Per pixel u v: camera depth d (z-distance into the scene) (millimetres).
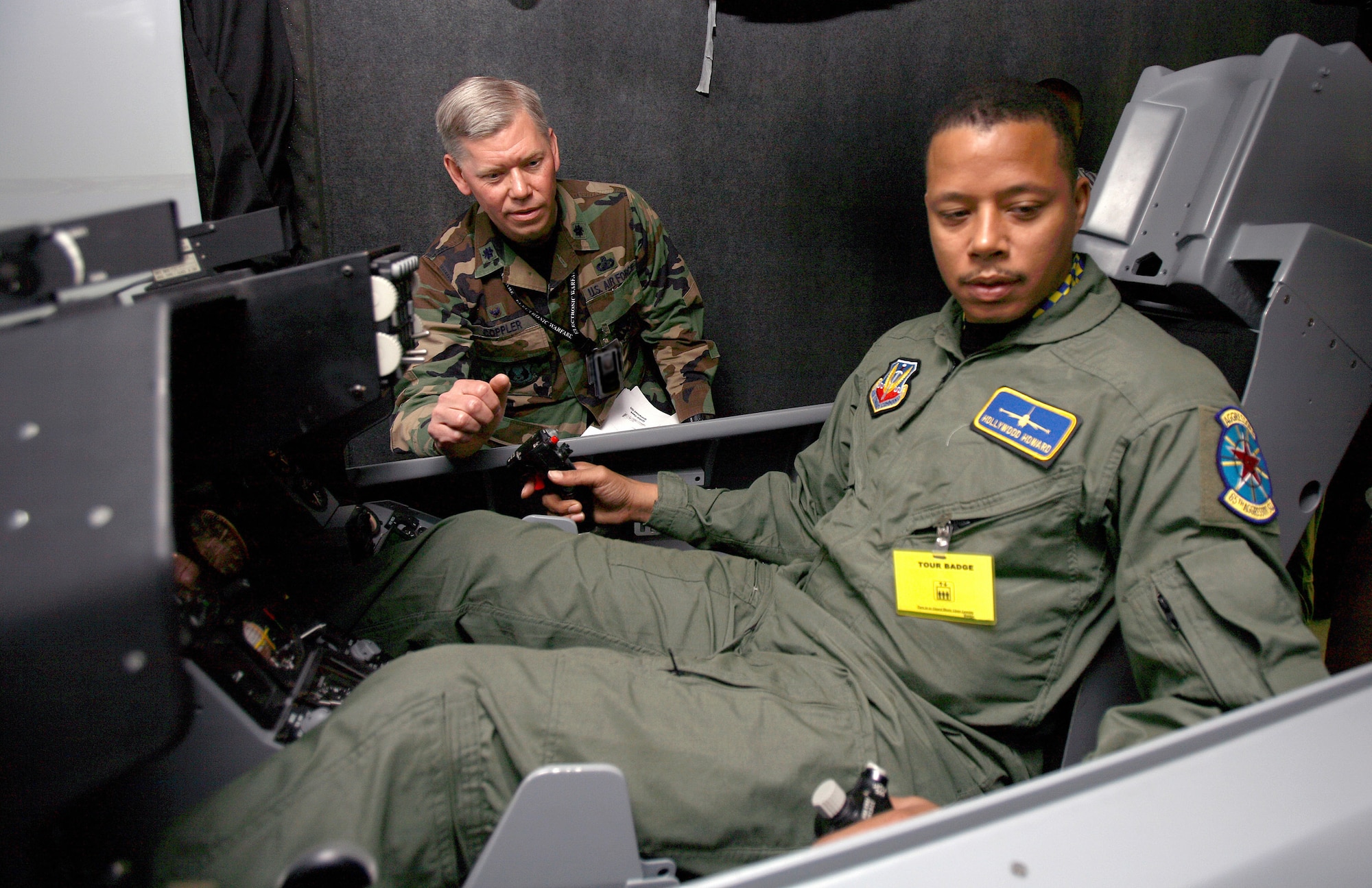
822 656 915
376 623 1037
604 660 784
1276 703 562
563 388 1904
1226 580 708
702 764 714
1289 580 760
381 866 601
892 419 1004
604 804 602
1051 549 833
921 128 2590
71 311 509
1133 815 476
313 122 1990
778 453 1685
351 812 591
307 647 909
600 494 1276
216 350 712
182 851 562
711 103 2377
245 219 872
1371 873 478
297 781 602
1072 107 2199
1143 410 793
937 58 2543
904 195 2635
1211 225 1075
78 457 435
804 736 766
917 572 874
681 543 1555
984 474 867
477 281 1770
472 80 1564
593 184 1844
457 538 1077
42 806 442
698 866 711
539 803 592
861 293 2695
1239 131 1059
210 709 710
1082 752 866
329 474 1183
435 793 648
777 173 2500
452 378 1655
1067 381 856
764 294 2607
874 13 2430
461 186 1740
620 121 2312
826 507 1183
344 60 2041
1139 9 2697
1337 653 1312
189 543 819
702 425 1517
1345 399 1094
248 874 558
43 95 1433
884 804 641
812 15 1800
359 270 744
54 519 429
